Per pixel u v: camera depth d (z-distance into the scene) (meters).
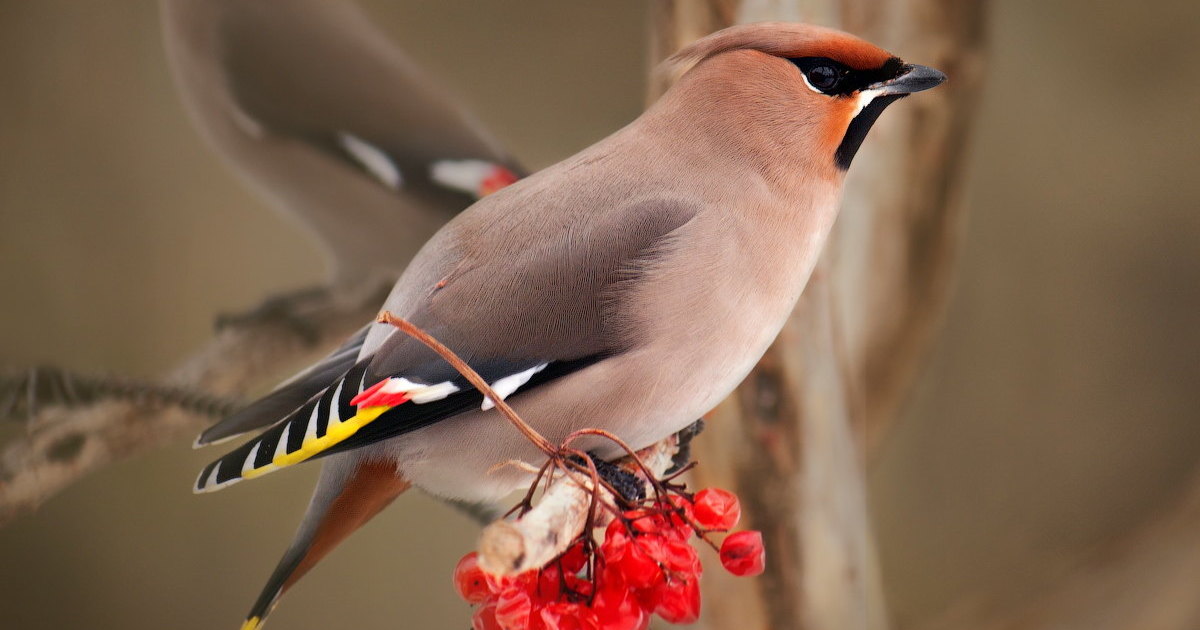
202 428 2.53
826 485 2.50
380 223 2.64
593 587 2.36
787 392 2.49
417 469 2.41
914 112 2.56
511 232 2.41
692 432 2.44
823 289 2.50
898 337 2.57
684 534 2.37
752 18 2.49
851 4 2.55
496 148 2.66
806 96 2.41
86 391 2.47
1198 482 2.68
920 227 2.56
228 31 2.64
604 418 2.40
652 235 2.40
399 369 2.40
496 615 2.35
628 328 2.40
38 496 2.51
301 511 2.75
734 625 2.50
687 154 2.41
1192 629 2.64
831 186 2.42
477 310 2.40
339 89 2.64
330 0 2.66
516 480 2.41
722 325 2.40
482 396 2.40
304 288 2.66
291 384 2.43
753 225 2.41
